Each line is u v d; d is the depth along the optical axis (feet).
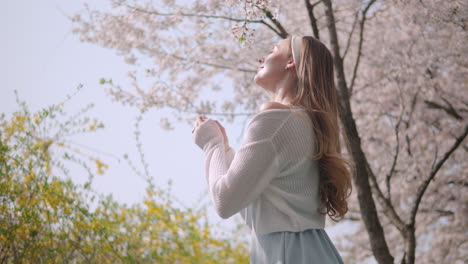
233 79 20.49
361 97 21.38
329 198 4.35
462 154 20.63
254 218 4.12
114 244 9.22
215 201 3.89
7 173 7.98
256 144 3.85
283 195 3.98
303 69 4.40
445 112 20.33
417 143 20.90
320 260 3.93
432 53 18.65
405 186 21.03
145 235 10.38
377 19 19.47
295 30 20.31
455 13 16.62
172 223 11.19
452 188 21.09
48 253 7.86
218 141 4.32
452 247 21.74
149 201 10.88
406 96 20.38
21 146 8.73
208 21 17.48
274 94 4.63
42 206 8.25
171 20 17.43
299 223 3.97
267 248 4.00
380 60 19.97
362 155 13.80
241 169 3.80
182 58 18.99
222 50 18.94
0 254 7.50
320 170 4.29
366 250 23.62
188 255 11.19
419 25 17.99
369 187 13.79
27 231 7.80
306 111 4.20
